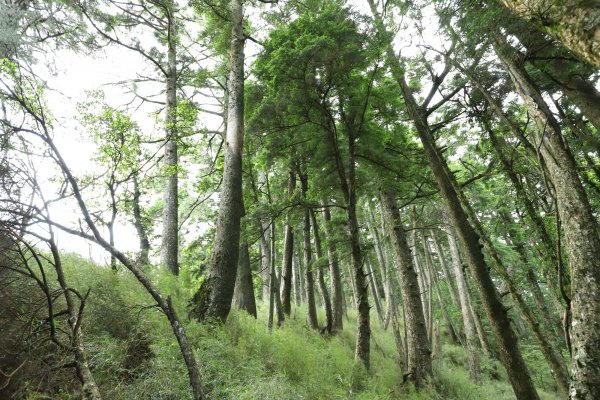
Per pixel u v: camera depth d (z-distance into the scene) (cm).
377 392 744
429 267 1789
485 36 625
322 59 778
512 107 927
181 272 1448
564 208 556
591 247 504
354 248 892
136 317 528
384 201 1181
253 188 1514
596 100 745
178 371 461
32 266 519
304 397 544
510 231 1503
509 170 945
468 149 1188
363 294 879
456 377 1229
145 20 1384
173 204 1190
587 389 443
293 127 987
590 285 485
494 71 792
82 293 536
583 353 462
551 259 976
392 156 1021
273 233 1338
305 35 787
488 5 572
